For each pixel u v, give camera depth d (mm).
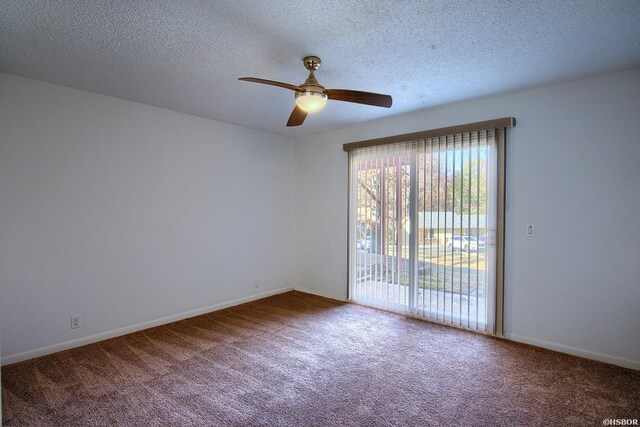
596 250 2695
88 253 3033
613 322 2627
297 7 1784
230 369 2557
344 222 4438
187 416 1983
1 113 2580
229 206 4199
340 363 2654
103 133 3119
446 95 3125
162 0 1714
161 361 2688
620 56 2342
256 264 4535
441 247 3492
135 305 3346
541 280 2943
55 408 2051
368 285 4160
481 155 3217
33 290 2732
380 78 2738
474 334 3230
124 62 2439
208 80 2779
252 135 4465
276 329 3396
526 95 3008
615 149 2613
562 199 2840
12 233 2633
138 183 3363
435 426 1902
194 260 3836
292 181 5027
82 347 2951
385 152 3955
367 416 1991
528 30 2014
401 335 3219
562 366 2590
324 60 2416
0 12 1806
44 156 2783
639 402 2111
